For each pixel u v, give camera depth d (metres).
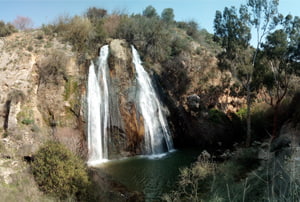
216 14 22.89
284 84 23.00
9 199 9.30
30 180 10.79
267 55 21.00
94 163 18.05
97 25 28.03
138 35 27.92
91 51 24.53
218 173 13.14
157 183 13.93
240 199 8.80
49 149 11.70
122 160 18.97
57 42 24.22
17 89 18.64
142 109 21.80
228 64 22.88
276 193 7.63
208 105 26.53
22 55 20.78
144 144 20.91
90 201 10.87
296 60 19.84
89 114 20.08
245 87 21.89
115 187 13.23
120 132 20.59
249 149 16.81
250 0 21.12
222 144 23.34
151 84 24.50
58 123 18.94
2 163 12.63
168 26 36.44
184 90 26.89
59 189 10.59
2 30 24.30
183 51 29.91
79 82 20.91
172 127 23.78
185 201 11.03
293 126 17.98
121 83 22.27
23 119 17.44
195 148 22.73
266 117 23.27
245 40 21.98
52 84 20.08
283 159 10.55
